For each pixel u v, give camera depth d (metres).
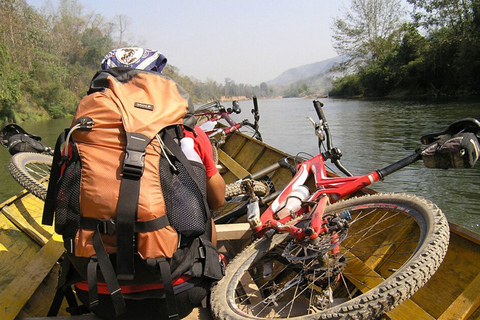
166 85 1.95
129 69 1.97
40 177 4.32
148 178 1.67
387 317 2.10
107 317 1.88
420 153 2.65
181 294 1.83
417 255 1.80
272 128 20.41
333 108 31.48
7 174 13.10
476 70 31.05
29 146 4.05
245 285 2.47
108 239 1.70
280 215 2.79
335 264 2.19
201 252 1.86
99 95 1.80
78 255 1.72
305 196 2.90
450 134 2.48
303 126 20.81
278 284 2.53
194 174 1.82
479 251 2.13
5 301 2.52
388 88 44.03
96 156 1.70
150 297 1.79
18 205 3.81
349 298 2.24
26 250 3.23
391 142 13.38
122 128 1.73
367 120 20.16
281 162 4.17
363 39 52.81
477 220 6.62
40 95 43.75
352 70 55.41
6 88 32.91
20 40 46.97
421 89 38.97
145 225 1.65
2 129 4.08
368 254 2.54
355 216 2.84
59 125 32.44
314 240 2.18
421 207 2.20
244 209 3.54
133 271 1.67
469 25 33.31
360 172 9.86
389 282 1.70
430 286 2.18
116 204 1.65
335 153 3.21
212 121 6.68
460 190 7.95
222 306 2.00
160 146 1.75
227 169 6.32
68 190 1.74
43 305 2.69
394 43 50.41
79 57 68.00
